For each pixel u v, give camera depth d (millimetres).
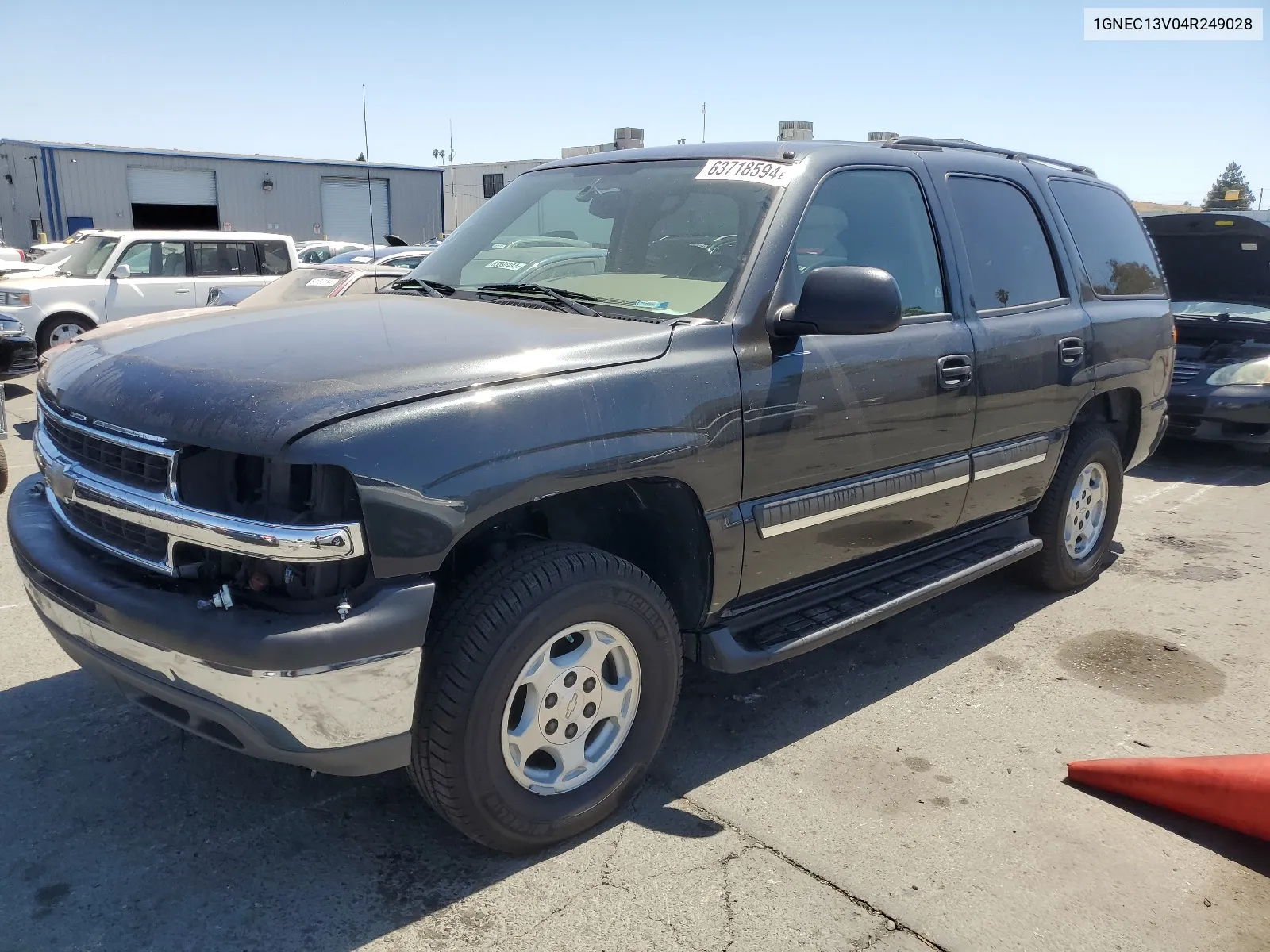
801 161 3436
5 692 3717
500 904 2615
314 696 2270
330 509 2293
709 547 3020
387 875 2725
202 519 2287
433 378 2480
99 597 2451
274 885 2672
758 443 3053
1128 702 3891
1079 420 4879
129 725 3492
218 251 13594
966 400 3803
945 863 2834
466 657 2488
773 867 2793
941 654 4324
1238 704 3896
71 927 2492
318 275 8953
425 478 2328
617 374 2723
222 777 3184
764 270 3133
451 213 28625
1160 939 2551
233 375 2480
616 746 2953
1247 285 8742
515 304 3328
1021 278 4270
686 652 3281
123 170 31562
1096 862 2863
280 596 2346
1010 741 3562
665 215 3463
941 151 4129
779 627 3424
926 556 4121
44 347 12469
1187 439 8219
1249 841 2979
